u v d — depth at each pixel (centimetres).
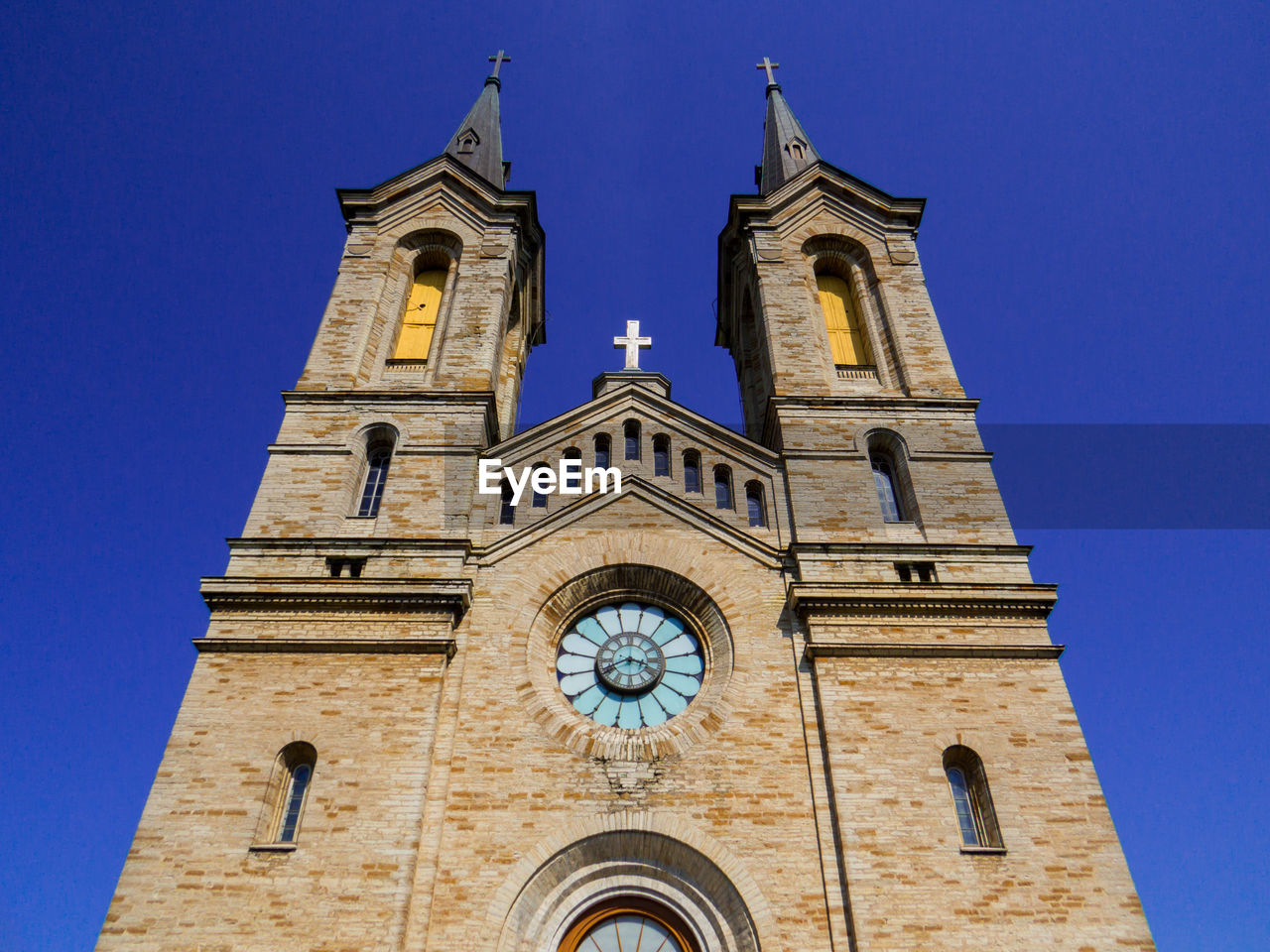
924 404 2795
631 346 3186
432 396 2762
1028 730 2119
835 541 2484
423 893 1895
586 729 2195
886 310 3084
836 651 2222
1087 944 1838
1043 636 2278
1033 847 1955
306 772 2070
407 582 2303
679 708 2275
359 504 2616
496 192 3400
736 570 2425
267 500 2531
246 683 2148
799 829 1995
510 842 1972
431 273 3319
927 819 1986
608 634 2405
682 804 2028
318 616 2261
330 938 1817
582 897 1969
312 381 2822
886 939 1838
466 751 2091
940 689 2178
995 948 1830
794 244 3278
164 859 1897
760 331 3127
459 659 2236
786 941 1855
